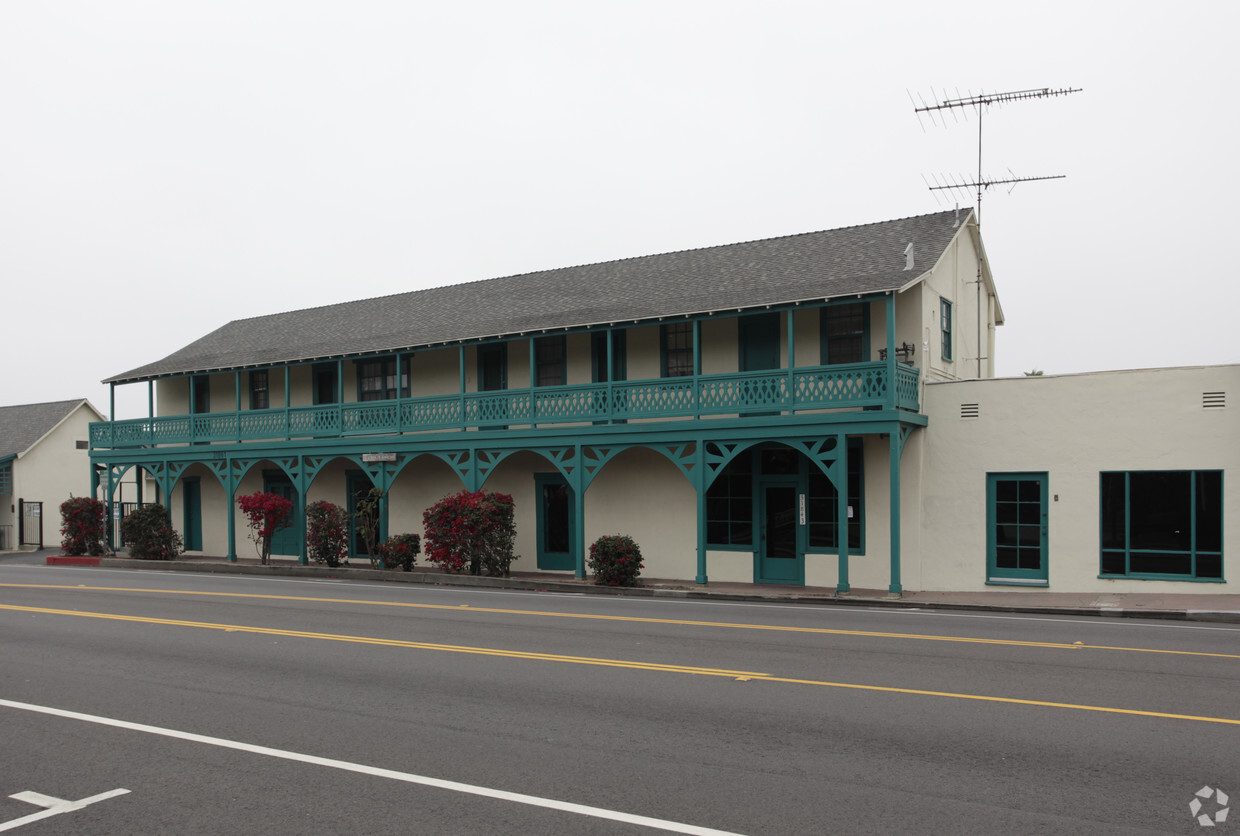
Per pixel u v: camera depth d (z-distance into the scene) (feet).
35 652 39.34
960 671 33.06
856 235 72.49
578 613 50.62
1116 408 57.41
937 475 62.08
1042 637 40.88
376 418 79.46
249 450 86.53
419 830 18.51
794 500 65.77
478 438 72.90
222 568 84.38
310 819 19.22
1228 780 20.98
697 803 19.79
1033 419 59.57
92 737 25.75
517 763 22.75
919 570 62.03
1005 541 60.34
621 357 72.28
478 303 85.30
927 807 19.40
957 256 70.64
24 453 123.13
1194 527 55.16
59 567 90.12
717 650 37.91
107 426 97.55
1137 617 48.49
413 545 76.13
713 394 63.62
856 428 58.39
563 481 75.10
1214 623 46.09
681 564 69.82
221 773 22.38
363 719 27.25
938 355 66.28
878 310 63.36
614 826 18.56
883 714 26.96
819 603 57.00
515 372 77.77
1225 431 54.54
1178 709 27.25
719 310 61.67
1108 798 19.88
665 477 70.69
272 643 40.83
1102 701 28.30
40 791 21.30
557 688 30.99
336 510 81.56
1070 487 58.44
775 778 21.38
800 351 65.62
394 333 82.69
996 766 22.07
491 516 70.69
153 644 40.96
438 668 34.68
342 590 64.75
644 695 29.78
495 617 48.96
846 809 19.34
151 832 18.74
